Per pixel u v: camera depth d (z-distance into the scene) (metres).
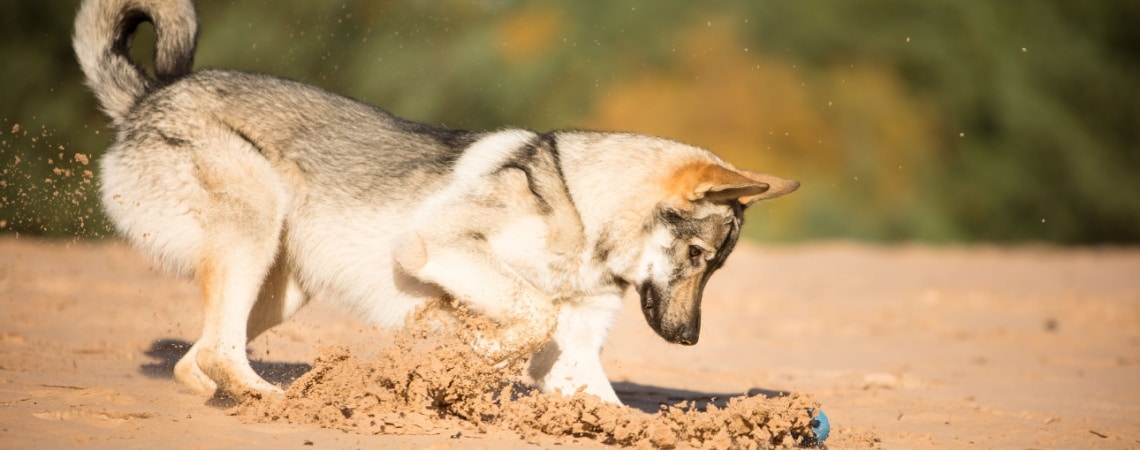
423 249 23.91
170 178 25.52
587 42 111.88
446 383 22.61
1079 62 138.38
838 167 124.06
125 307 43.12
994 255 104.25
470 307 23.72
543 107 104.12
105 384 25.86
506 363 23.36
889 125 128.12
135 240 26.11
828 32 129.25
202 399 24.31
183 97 25.91
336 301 26.00
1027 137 136.12
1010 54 137.25
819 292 65.62
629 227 24.55
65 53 87.12
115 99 27.17
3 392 23.55
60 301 43.72
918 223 125.81
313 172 25.50
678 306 25.05
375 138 25.69
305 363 30.50
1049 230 139.12
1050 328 52.97
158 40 27.62
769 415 22.06
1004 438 25.88
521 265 24.09
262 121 25.70
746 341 45.16
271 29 80.62
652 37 117.81
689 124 115.69
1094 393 34.88
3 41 86.50
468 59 88.69
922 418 28.20
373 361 23.97
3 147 77.38
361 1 83.69
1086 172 136.12
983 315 57.75
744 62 121.31
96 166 27.62
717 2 125.00
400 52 84.75
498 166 24.39
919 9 135.75
